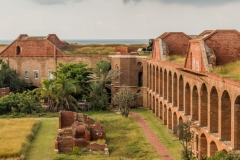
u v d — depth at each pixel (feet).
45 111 217.56
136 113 213.46
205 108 128.88
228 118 110.63
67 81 217.77
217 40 134.82
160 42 197.67
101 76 231.91
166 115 181.47
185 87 146.92
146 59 227.61
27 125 173.78
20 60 275.18
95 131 151.12
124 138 159.84
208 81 120.26
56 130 172.24
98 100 225.76
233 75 111.55
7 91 247.09
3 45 317.83
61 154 134.51
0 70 258.37
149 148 144.56
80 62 245.24
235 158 94.43
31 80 274.98
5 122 181.16
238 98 100.22
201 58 130.52
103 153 138.00
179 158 131.03
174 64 161.17
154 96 208.23
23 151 136.77
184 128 129.59
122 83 235.61
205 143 128.57
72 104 220.23
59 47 304.50
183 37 200.44
